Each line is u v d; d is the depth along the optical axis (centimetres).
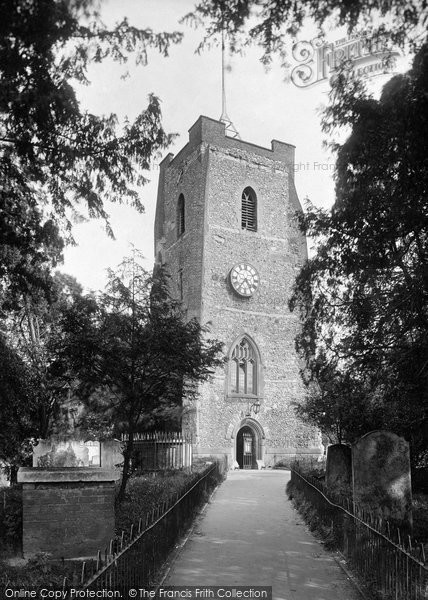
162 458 2070
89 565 701
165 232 3981
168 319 1133
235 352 3319
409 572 557
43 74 682
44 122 734
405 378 1088
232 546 957
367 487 983
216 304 3297
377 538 667
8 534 866
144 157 812
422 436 1281
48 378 1242
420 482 1358
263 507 1455
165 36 692
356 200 925
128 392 1148
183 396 1224
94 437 1678
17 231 938
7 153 831
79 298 1138
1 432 1673
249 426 3262
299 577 761
